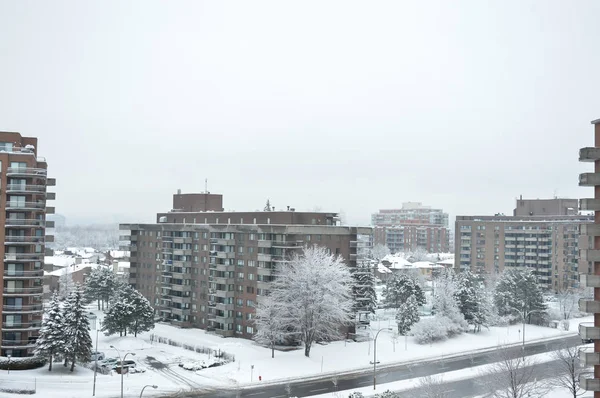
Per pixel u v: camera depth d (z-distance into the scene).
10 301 87.56
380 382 82.12
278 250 106.56
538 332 123.56
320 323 97.81
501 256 189.12
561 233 179.12
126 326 111.12
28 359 84.38
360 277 118.12
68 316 83.81
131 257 142.12
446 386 78.12
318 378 84.62
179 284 128.75
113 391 74.62
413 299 117.69
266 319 96.88
